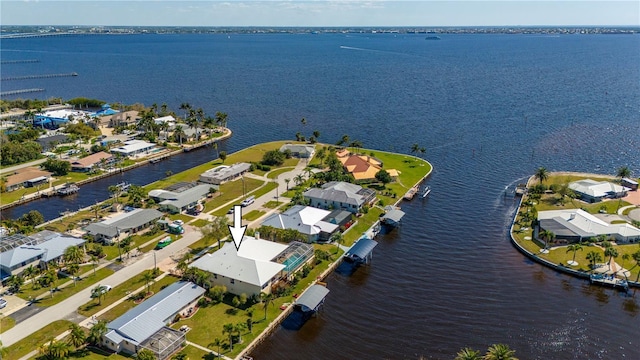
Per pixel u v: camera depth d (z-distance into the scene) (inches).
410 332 3695.9
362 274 4517.7
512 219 5674.2
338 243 4960.6
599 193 5979.3
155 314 3543.3
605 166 7455.7
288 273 4232.3
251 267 4067.4
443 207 6043.3
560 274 4473.4
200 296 3912.4
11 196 6102.4
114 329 3361.2
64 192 6259.8
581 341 3592.5
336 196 5772.6
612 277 4291.3
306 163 7588.6
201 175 6727.4
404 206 6082.7
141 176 7096.5
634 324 3789.4
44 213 5684.1
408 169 7342.5
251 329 3595.0
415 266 4662.9
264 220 5280.5
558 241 4938.5
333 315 3890.3
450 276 4480.8
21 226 5024.6
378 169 6968.5
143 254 4630.9
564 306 4013.3
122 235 4950.8
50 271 4136.3
